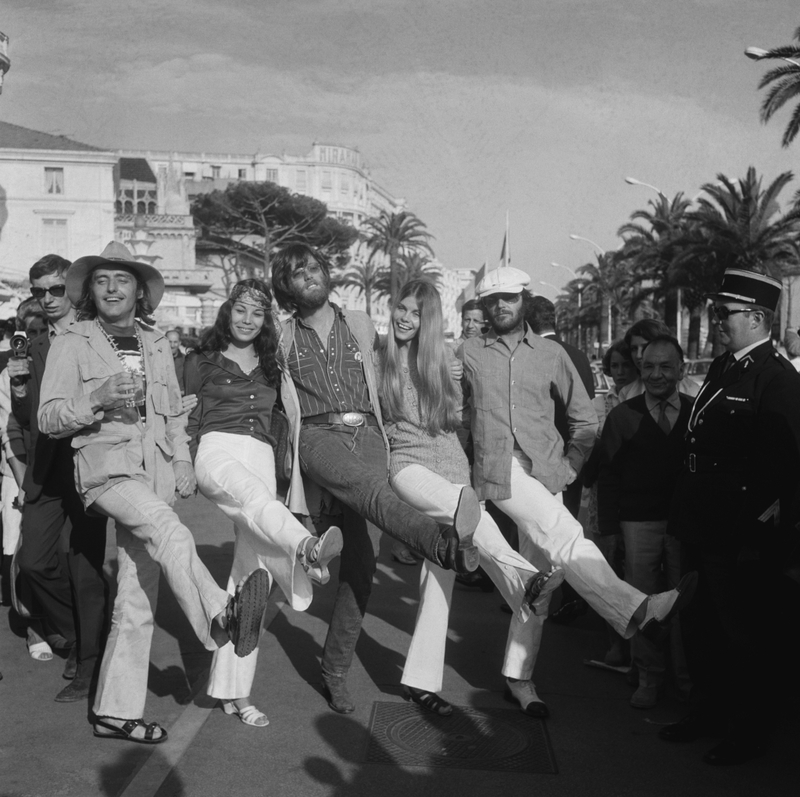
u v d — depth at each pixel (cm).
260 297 423
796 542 382
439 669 440
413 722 424
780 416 386
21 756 378
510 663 446
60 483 458
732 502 402
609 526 484
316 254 436
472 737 409
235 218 7744
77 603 445
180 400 425
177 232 6800
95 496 389
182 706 442
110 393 375
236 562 430
